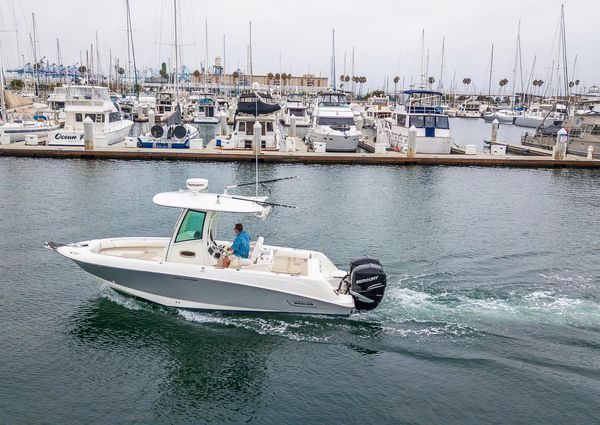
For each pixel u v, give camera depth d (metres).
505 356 10.81
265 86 127.75
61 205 22.33
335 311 12.30
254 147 38.38
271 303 12.23
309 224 20.38
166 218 20.59
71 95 42.94
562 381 9.96
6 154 36.16
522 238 19.23
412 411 9.16
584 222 21.88
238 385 9.80
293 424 8.80
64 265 15.19
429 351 11.00
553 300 13.53
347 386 9.83
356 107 82.44
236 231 12.75
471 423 8.86
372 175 33.16
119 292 13.09
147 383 9.77
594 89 62.31
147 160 36.34
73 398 9.24
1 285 13.71
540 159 38.69
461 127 93.19
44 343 10.97
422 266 15.91
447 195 27.19
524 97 121.38
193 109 80.88
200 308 12.41
